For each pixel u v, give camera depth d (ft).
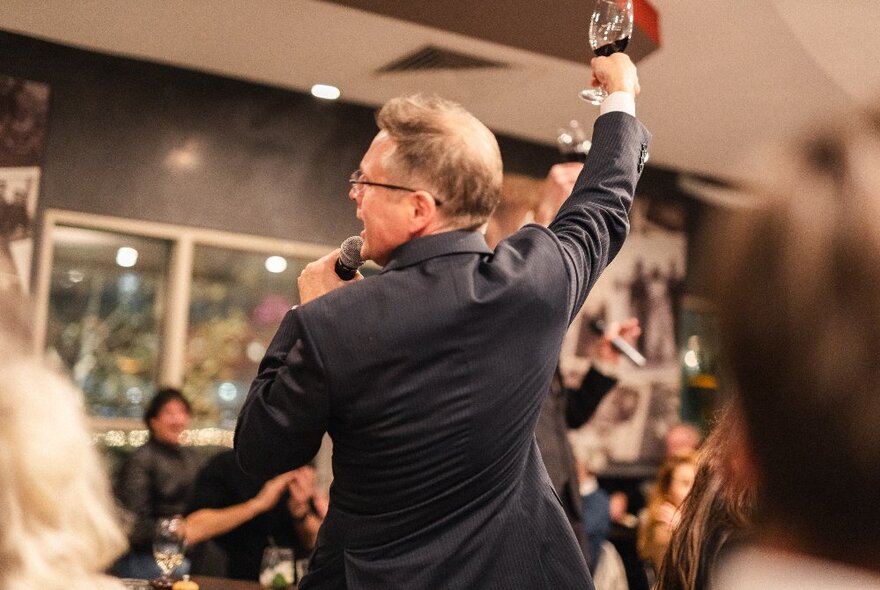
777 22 14.02
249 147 17.42
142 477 14.37
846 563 2.05
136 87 16.43
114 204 16.17
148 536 13.98
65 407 3.08
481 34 13.88
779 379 1.96
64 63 15.81
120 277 16.63
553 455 7.79
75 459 3.03
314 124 18.06
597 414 21.11
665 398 21.85
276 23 14.53
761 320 1.97
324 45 15.42
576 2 12.37
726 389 2.14
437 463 4.55
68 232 16.11
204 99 17.03
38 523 2.93
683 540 4.00
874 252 1.87
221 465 14.75
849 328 1.89
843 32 14.11
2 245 15.15
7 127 15.28
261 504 14.03
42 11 14.37
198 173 16.93
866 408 1.89
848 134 2.00
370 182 4.87
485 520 4.70
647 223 21.90
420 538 4.60
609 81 5.65
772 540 2.17
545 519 4.91
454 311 4.54
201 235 16.94
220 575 14.66
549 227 5.16
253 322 17.69
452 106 4.99
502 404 4.63
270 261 17.85
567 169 7.41
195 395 17.04
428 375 4.50
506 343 4.63
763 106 17.62
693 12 13.89
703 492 3.97
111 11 14.29
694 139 20.07
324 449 17.79
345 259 5.22
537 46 14.33
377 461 4.55
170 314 16.76
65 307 16.10
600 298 21.22
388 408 4.48
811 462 1.98
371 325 4.47
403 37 14.88
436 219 4.80
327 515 4.87
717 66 15.93
